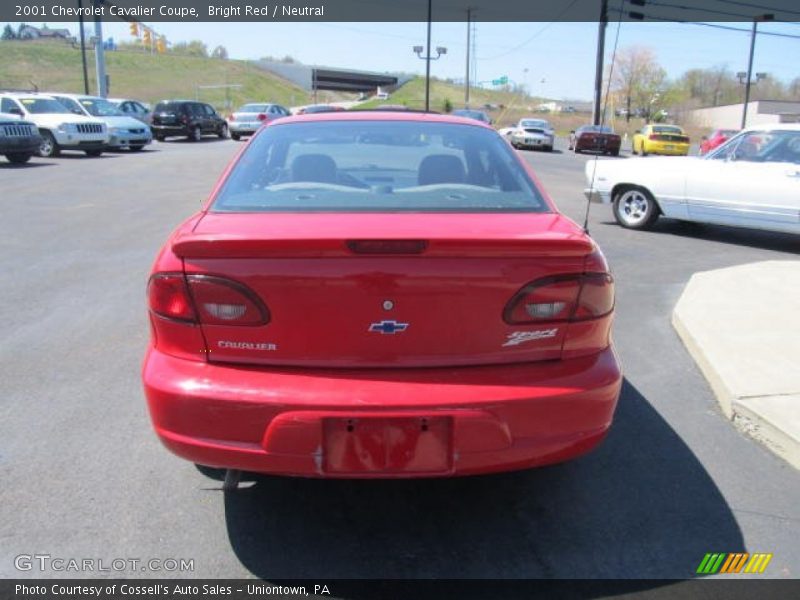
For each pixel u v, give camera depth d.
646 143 31.12
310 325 2.52
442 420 2.51
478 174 3.32
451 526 2.94
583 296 2.64
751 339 4.94
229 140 30.69
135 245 8.16
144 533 2.83
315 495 3.14
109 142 20.52
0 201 11.10
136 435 3.61
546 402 2.55
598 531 2.91
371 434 2.49
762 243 9.44
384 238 2.45
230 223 2.75
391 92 102.06
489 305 2.55
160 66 93.94
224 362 2.58
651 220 10.12
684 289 6.70
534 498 3.15
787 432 3.51
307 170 3.29
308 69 107.25
